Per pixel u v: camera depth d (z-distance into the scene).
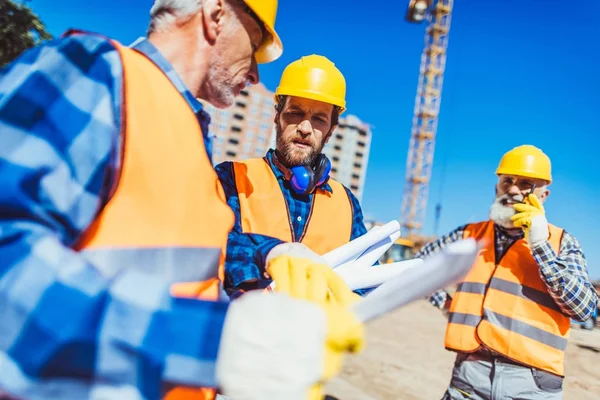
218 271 0.91
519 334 2.45
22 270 0.51
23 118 0.59
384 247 1.51
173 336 0.53
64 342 0.50
